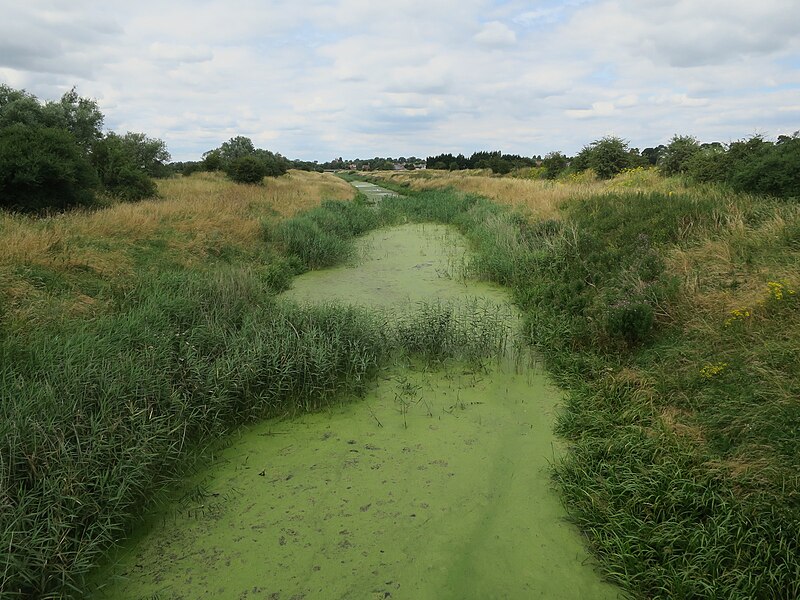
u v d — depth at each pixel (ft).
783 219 28.09
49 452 12.98
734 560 11.60
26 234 28.73
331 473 16.03
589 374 21.56
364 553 12.85
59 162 42.55
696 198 39.58
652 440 15.97
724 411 16.20
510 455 16.97
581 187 63.36
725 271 24.53
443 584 11.94
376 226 64.95
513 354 24.67
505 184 87.25
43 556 10.96
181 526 13.80
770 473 13.38
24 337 19.45
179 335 21.54
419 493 15.12
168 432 15.34
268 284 34.71
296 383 19.79
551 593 11.68
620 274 27.40
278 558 12.67
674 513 13.17
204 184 83.41
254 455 17.03
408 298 33.01
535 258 35.29
